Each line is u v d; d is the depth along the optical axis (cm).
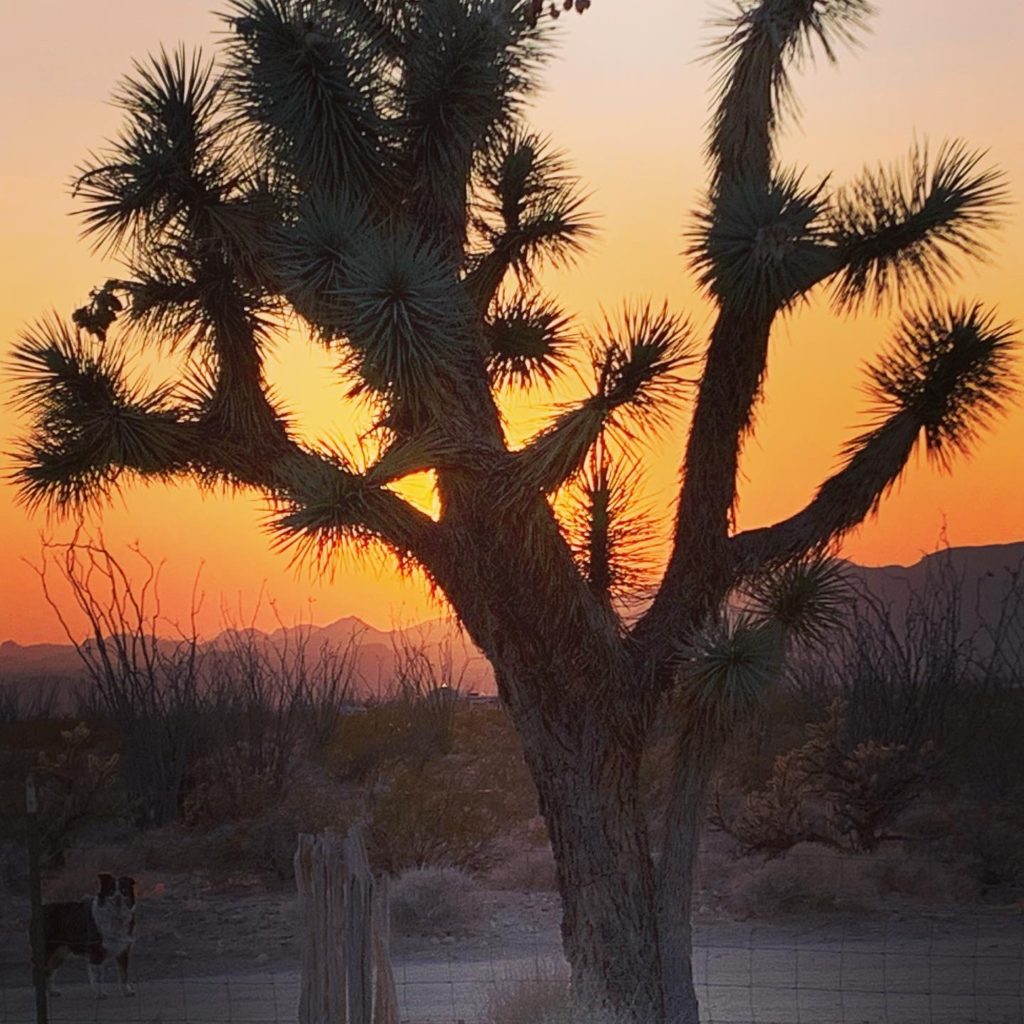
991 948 1670
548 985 1113
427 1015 1288
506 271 1198
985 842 2158
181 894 2223
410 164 1073
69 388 1029
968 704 2783
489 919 1956
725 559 1081
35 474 1035
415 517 1019
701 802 1089
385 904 890
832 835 2270
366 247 964
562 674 1051
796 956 1463
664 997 1066
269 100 1023
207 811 2731
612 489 1161
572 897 1069
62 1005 1495
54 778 2791
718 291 1008
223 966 1730
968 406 1077
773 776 2475
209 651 3253
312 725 3284
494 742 3306
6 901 2153
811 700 2788
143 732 2889
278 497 1018
